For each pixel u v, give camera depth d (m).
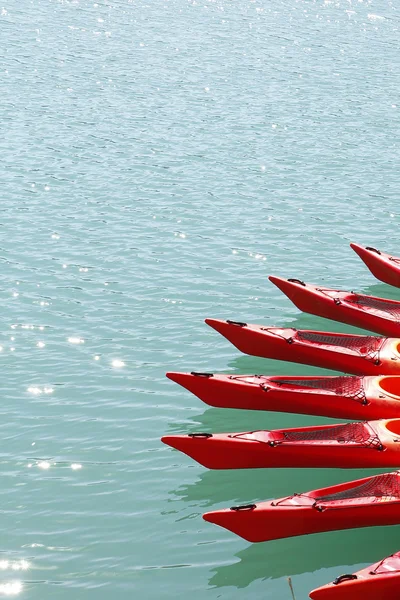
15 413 18.61
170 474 16.92
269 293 24.06
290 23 62.53
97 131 36.84
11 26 56.19
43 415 18.58
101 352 21.02
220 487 16.59
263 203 30.11
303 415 18.95
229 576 14.42
